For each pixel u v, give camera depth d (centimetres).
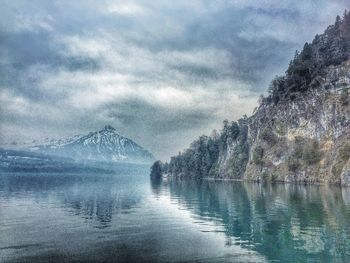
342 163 15738
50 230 5222
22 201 9425
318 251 3966
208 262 3653
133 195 11812
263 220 5878
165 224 5688
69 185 18638
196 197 10694
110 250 4100
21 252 4044
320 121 19425
